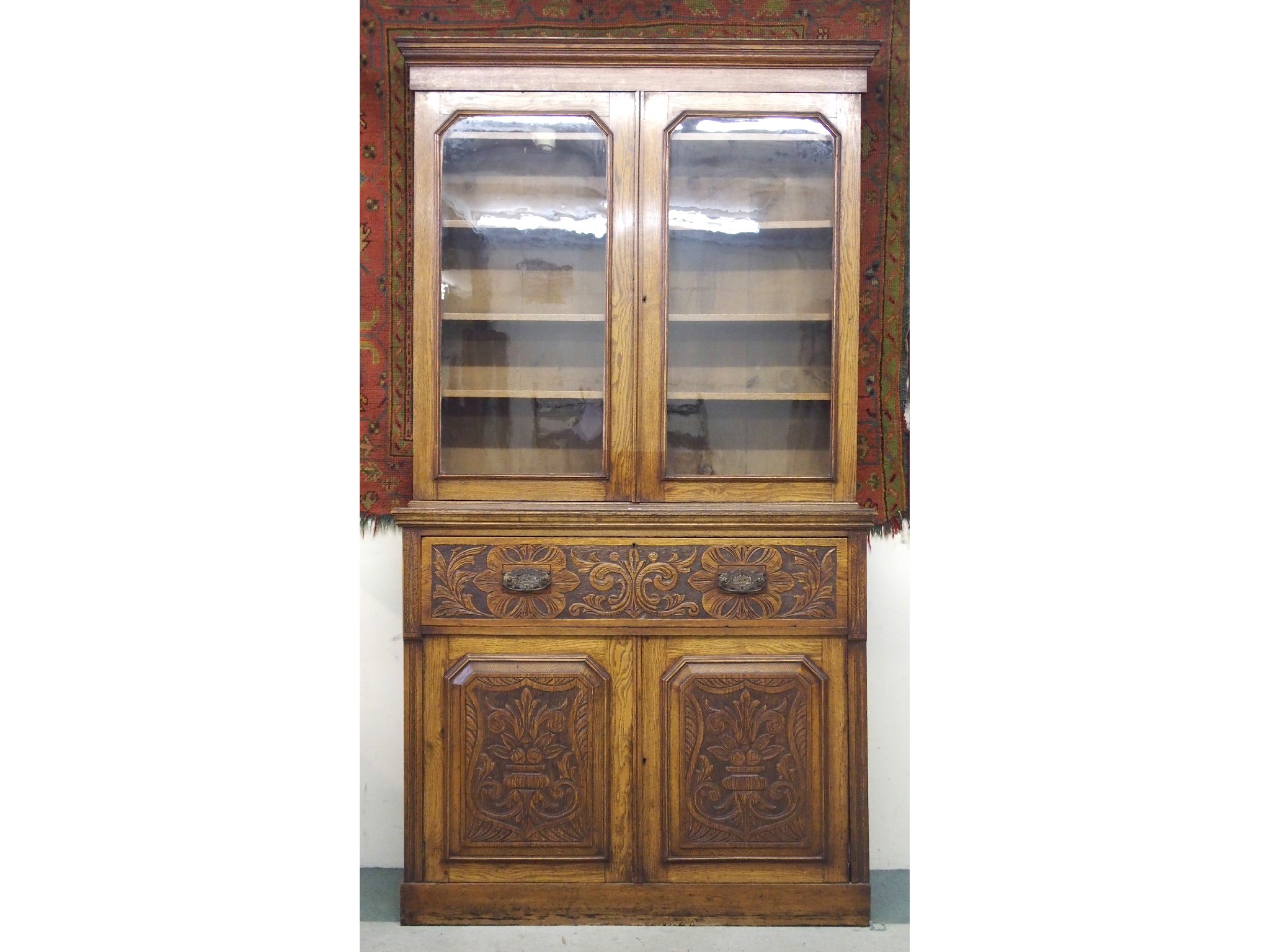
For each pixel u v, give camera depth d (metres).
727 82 2.10
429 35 2.41
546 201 2.13
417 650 2.07
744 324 2.14
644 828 2.07
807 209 2.13
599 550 2.07
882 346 2.41
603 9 2.41
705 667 2.07
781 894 2.08
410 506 2.10
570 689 2.07
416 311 2.11
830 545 2.07
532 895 2.07
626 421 2.11
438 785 2.07
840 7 2.41
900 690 2.44
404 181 2.41
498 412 2.13
